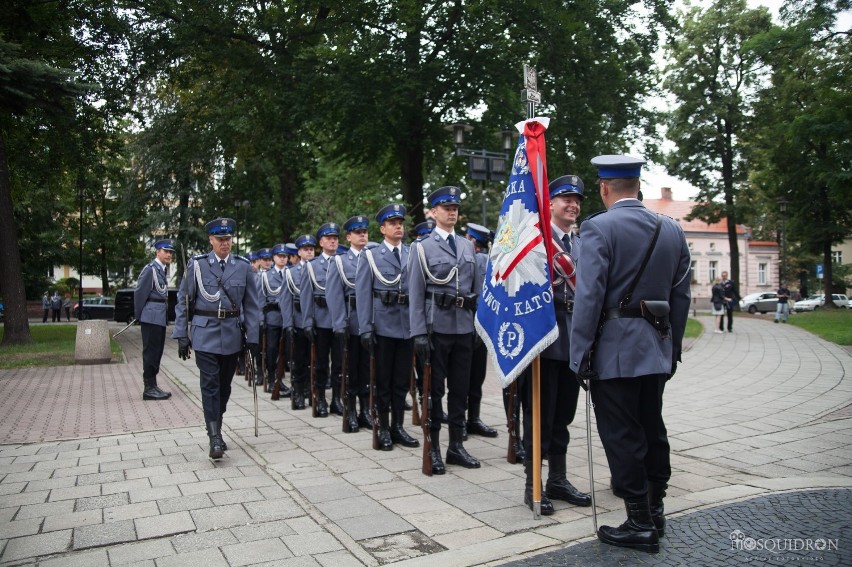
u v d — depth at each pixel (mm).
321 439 7102
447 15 19953
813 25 17812
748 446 6418
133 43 20078
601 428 4039
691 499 4750
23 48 16734
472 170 14719
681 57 37344
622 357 3928
